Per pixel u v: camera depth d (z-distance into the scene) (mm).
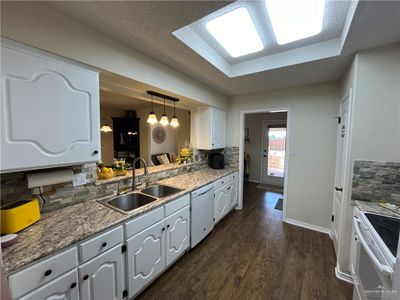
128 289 1479
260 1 1324
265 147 5602
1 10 997
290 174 3025
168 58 1906
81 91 1339
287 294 1688
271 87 2977
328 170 2719
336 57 1836
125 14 1241
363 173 1727
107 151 4496
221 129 3480
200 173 3102
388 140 1627
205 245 2441
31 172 1320
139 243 1553
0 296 633
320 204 2801
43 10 1139
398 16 1216
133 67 1696
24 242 1070
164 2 1129
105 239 1297
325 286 1777
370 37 1472
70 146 1288
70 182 1593
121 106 4457
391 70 1589
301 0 1303
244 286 1771
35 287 976
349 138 1787
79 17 1272
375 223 1317
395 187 1625
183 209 2088
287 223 3068
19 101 1054
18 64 1049
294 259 2158
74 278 1139
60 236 1140
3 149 1008
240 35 1770
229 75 2445
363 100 1694
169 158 4254
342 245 1861
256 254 2250
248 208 3723
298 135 2928
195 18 1285
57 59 1214
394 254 969
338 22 1529
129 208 1986
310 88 2803
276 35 1754
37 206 1314
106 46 1477
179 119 4586
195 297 1647
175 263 2080
